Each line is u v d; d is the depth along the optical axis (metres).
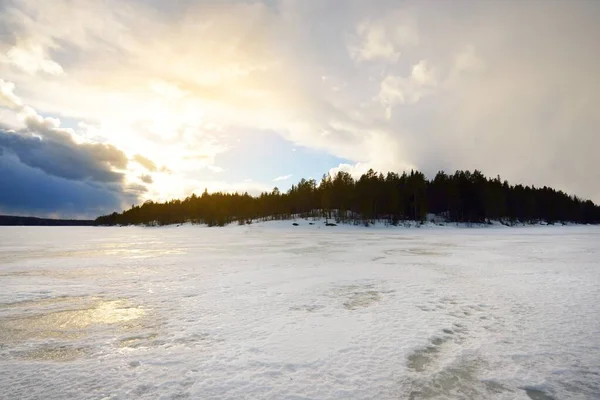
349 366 4.80
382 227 62.97
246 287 10.32
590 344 5.59
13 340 6.05
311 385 4.26
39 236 51.22
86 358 5.20
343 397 4.00
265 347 5.50
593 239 30.58
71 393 4.14
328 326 6.54
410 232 48.41
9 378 4.56
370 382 4.35
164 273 13.18
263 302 8.48
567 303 8.18
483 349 5.40
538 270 13.09
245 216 95.56
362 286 10.37
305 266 14.70
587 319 6.89
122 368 4.82
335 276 12.12
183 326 6.66
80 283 11.33
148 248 25.61
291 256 18.66
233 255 19.48
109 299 9.04
